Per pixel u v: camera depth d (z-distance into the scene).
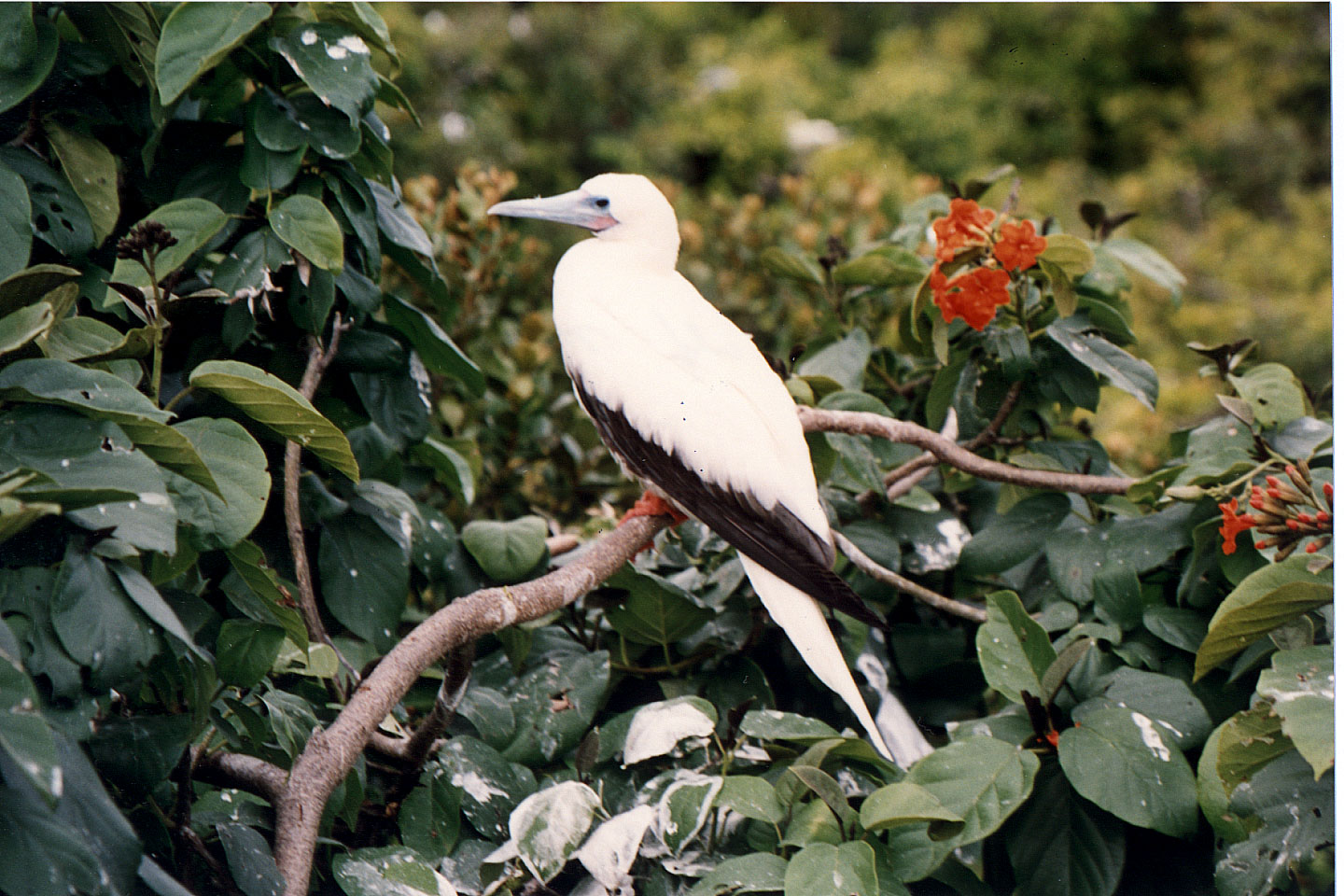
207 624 2.07
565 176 10.54
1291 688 1.90
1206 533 2.36
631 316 2.68
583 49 11.21
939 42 12.76
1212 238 9.55
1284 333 8.52
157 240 1.90
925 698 2.87
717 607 2.72
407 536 2.47
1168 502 2.52
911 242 3.37
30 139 2.19
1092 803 2.20
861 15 13.66
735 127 11.51
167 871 1.83
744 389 2.53
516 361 4.18
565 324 2.77
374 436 2.62
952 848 1.95
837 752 2.12
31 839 1.34
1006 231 2.58
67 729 1.50
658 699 2.66
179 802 1.91
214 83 2.34
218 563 2.20
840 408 2.76
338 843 2.07
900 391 3.40
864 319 3.54
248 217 2.33
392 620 2.38
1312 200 9.73
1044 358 2.87
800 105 11.99
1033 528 2.71
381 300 2.46
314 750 1.78
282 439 2.22
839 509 2.88
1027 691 2.21
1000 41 12.51
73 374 1.57
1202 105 11.59
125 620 1.54
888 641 2.91
